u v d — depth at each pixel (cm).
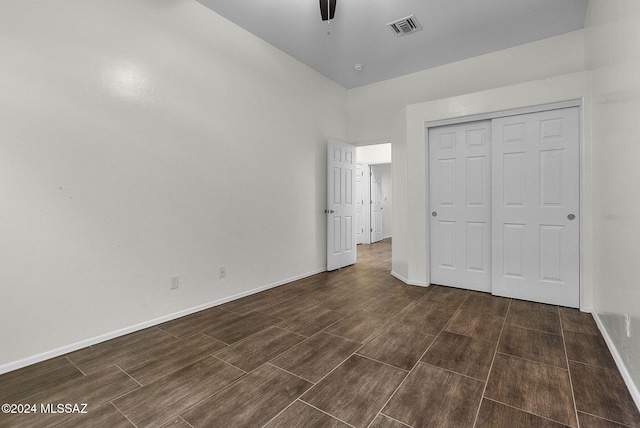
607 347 207
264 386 167
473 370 181
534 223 302
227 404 152
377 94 467
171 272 265
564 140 287
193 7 279
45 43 196
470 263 345
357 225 734
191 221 279
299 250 404
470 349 207
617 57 192
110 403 153
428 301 308
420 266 366
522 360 192
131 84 237
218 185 302
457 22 313
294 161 394
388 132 458
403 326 247
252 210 338
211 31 294
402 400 154
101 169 221
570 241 286
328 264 444
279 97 370
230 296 315
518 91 302
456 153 347
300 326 249
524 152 305
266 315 275
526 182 305
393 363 189
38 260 194
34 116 192
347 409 147
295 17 305
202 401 154
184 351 208
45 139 196
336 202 455
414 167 366
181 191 271
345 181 475
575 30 327
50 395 160
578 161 281
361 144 490
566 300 289
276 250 370
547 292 298
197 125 283
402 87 443
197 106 283
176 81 266
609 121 211
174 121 265
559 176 290
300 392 161
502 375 175
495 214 322
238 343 219
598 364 186
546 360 191
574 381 168
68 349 206
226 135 309
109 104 225
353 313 278
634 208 160
